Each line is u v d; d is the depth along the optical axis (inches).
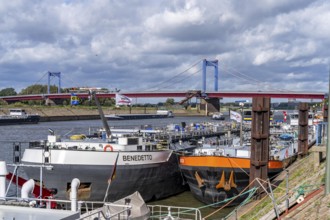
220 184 1133.1
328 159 634.8
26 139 3238.2
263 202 915.4
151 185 1243.8
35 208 498.9
